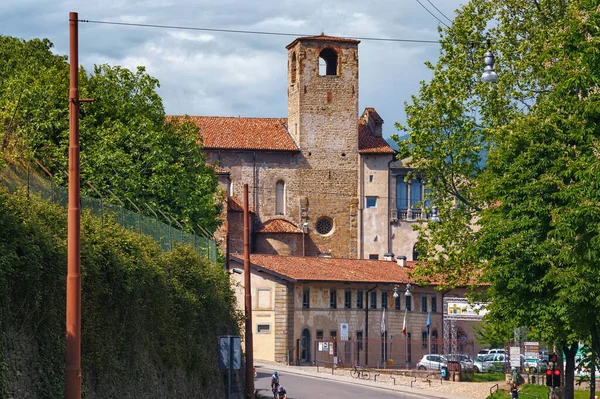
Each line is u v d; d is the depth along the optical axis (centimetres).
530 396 8731
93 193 7262
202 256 6638
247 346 6856
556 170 5250
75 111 3055
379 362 12494
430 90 8262
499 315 5953
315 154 14725
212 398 5972
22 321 3406
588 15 4359
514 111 7975
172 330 5172
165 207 7688
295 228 14475
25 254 3397
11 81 7500
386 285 12744
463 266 8144
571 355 5984
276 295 11912
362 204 14725
